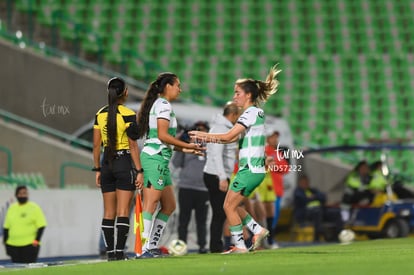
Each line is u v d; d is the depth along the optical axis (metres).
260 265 31.14
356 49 113.69
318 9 118.12
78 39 100.88
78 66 95.00
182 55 109.00
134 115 38.28
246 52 111.19
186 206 52.25
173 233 61.81
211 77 106.94
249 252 40.19
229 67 108.62
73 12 108.44
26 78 83.00
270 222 59.62
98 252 61.75
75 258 58.00
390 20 117.81
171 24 112.31
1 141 74.81
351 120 105.62
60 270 32.41
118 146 38.38
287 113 104.88
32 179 73.25
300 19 116.38
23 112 82.94
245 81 39.50
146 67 96.19
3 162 74.69
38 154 75.00
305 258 34.41
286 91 107.19
